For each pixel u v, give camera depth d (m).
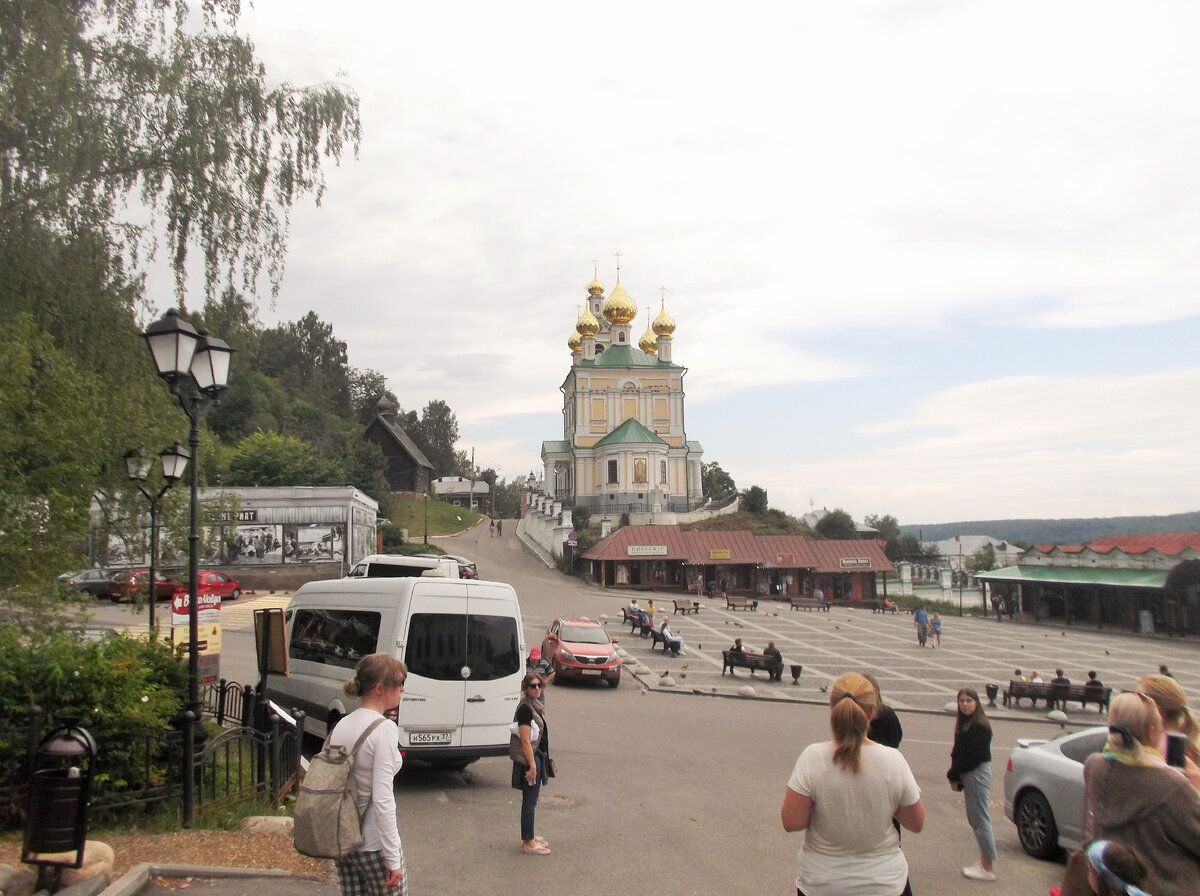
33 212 16.11
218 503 19.70
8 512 12.05
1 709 8.45
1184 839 5.03
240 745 9.99
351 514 47.84
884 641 40.66
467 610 13.52
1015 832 11.54
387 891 5.32
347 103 19.84
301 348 127.56
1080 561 55.62
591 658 25.38
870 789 4.93
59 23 15.06
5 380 12.79
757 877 9.02
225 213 17.95
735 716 21.72
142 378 17.72
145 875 7.27
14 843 7.63
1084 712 26.09
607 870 9.01
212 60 18.39
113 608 34.09
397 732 5.58
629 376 92.69
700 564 63.00
